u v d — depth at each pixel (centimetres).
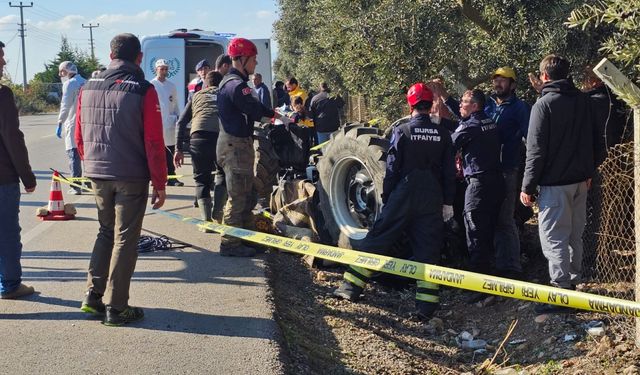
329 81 1456
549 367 525
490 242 680
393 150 642
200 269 699
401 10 759
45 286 637
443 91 784
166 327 541
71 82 1144
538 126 567
